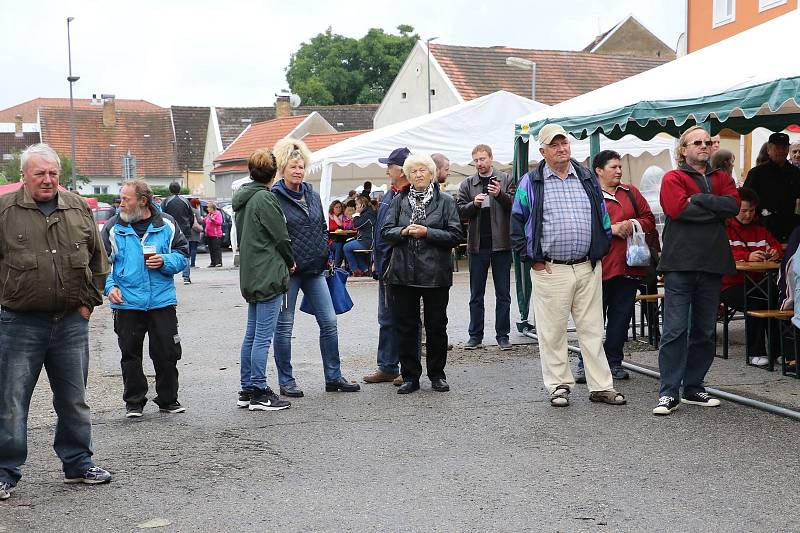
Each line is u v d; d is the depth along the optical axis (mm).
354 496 5215
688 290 6906
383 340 8438
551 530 4594
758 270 8461
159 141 75625
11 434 5281
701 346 7082
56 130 73938
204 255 33938
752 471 5496
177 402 7438
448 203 7777
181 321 13617
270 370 9328
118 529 4777
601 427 6609
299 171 7688
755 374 8367
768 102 6566
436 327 7918
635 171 20953
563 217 7168
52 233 5234
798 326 7414
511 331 11344
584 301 7328
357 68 80312
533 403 7449
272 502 5152
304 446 6316
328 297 8023
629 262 7906
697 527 4594
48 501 5250
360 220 19594
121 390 8500
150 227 7195
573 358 9523
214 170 58844
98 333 12703
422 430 6668
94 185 73000
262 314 7391
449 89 42062
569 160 7305
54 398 5512
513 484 5355
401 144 18234
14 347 5250
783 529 4547
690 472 5508
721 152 9102
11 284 5168
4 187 21406
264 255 7316
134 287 7168
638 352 9633
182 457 6109
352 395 7945
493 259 9961
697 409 7078
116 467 5910
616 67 45875
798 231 8203
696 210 6730
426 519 4793
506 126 18422
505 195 9836
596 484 5320
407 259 7703
